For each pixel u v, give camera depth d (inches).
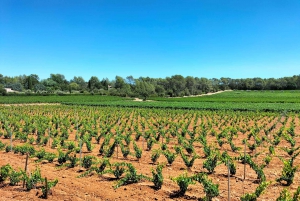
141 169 520.4
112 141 872.3
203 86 7062.0
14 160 594.6
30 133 1003.9
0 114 1346.0
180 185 379.6
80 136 905.5
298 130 1090.1
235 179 454.0
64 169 522.0
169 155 542.6
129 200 366.3
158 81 6791.3
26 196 383.2
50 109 2223.2
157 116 1659.7
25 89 6240.2
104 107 2524.6
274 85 7662.4
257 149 706.2
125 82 6825.8
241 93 6171.3
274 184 425.7
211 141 850.1
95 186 420.5
